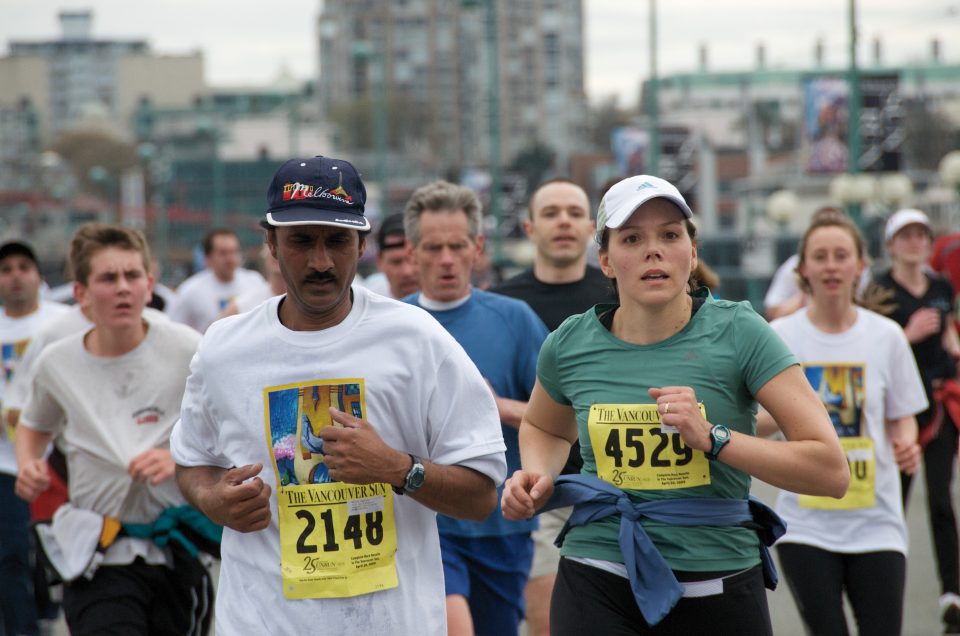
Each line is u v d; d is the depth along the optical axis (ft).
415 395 20.10
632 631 22.31
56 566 28.89
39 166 613.52
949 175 131.95
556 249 35.81
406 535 20.43
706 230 344.90
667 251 21.61
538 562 32.81
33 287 47.26
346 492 20.03
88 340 29.99
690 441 20.98
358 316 20.21
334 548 19.98
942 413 43.09
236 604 20.39
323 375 20.01
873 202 167.22
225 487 19.56
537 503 23.26
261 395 20.11
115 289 29.17
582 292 36.29
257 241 508.53
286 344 20.11
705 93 536.42
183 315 71.31
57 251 486.79
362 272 236.84
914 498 63.26
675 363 21.98
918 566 49.08
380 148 234.79
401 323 20.16
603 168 458.91
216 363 20.38
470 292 32.09
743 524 22.03
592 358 22.70
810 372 33.68
